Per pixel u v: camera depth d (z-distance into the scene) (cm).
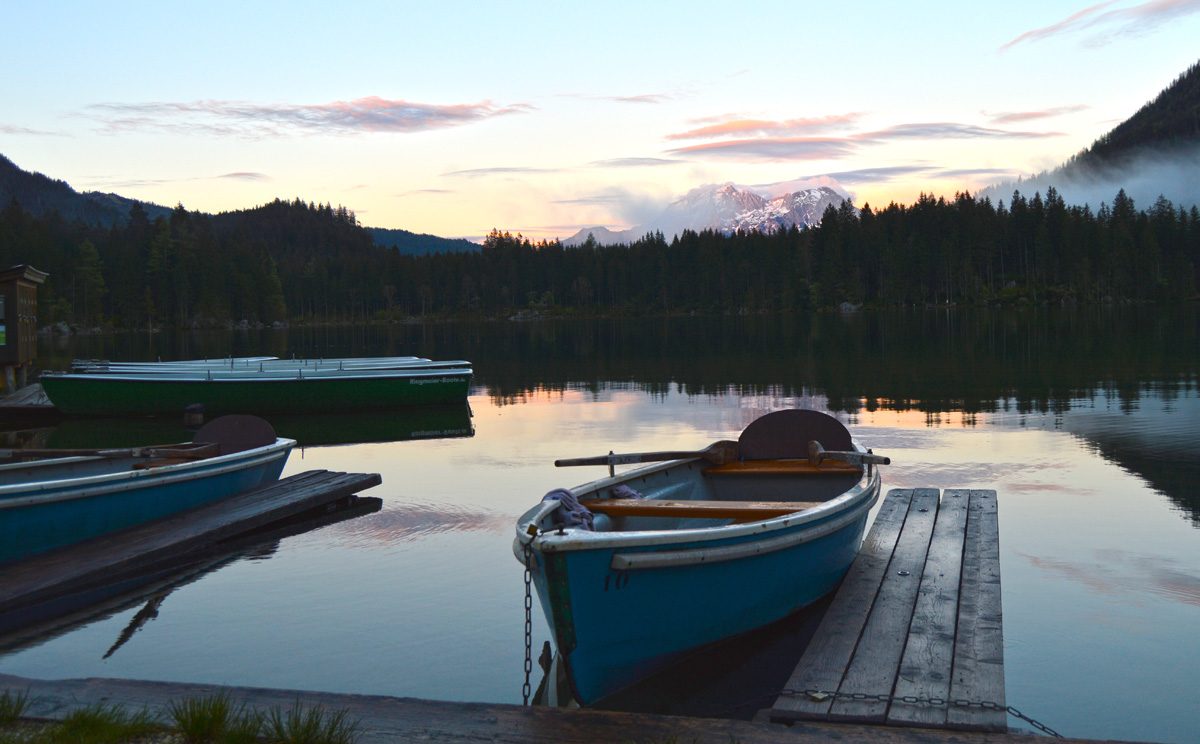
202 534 819
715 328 7856
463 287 17400
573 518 542
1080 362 2889
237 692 438
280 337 9438
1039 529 857
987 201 15312
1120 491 1013
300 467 1314
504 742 376
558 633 461
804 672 479
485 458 1367
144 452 927
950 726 410
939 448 1327
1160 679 528
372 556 821
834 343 4638
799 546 599
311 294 17225
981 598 604
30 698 427
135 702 422
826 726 399
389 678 554
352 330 12812
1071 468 1153
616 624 487
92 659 588
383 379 2052
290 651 597
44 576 698
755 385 2439
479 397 2345
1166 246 13962
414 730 389
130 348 6425
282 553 839
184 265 14150
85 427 1859
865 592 621
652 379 2745
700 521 655
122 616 670
